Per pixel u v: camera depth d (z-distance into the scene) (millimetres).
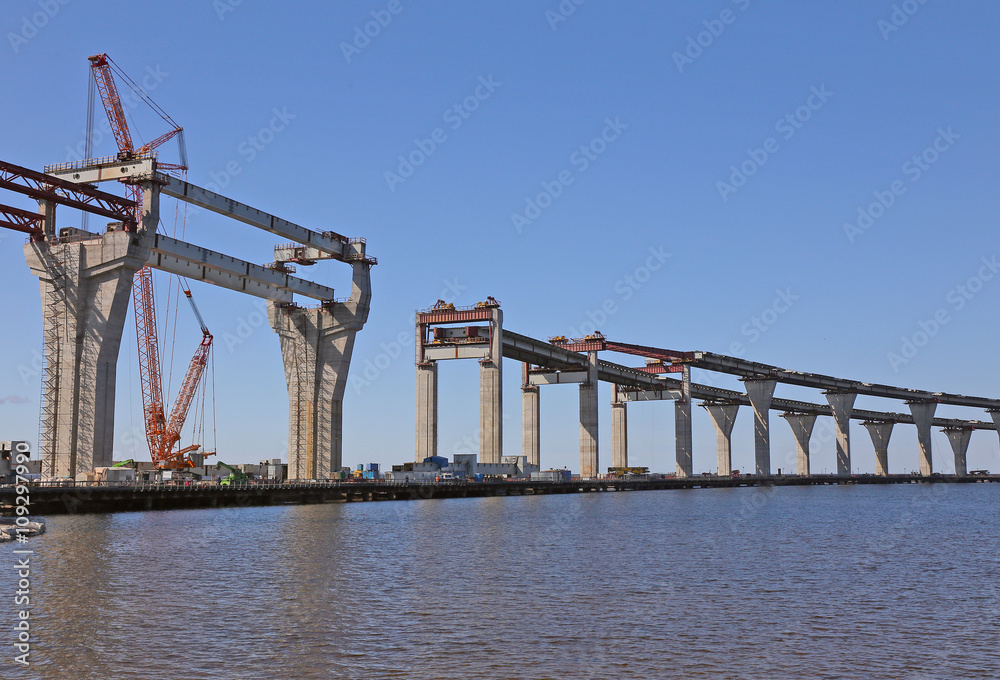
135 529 77250
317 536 74500
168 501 104750
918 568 56406
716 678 29672
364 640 34375
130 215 108375
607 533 80688
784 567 56281
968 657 32500
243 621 37562
